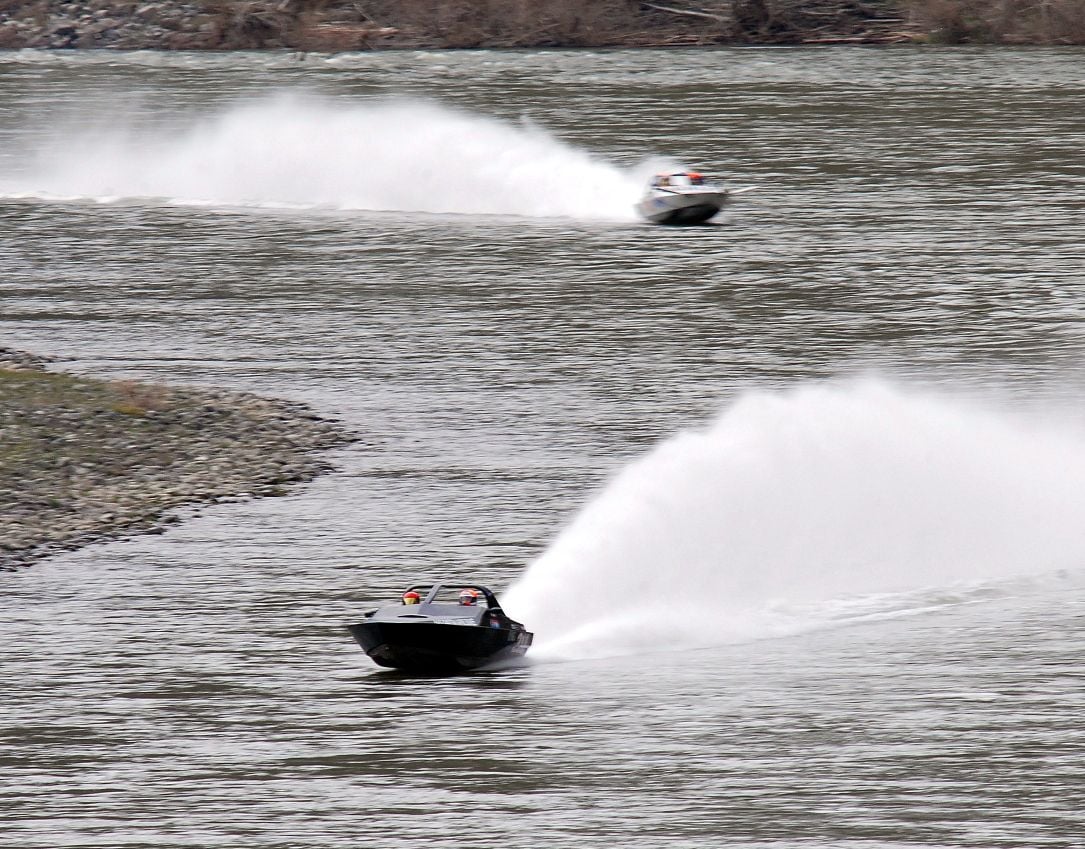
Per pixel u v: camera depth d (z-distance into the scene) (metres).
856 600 101.94
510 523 119.00
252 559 111.69
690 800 73.62
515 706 85.12
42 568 109.94
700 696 86.12
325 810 73.38
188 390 161.12
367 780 76.38
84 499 125.19
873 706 83.94
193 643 95.56
